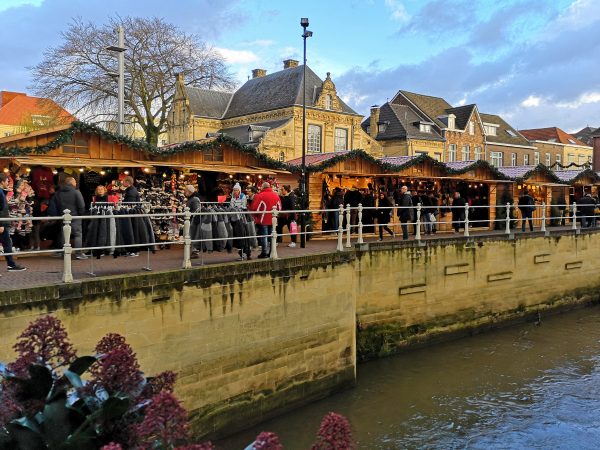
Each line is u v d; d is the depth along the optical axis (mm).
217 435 9734
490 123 55531
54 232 13367
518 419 11078
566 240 20828
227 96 46594
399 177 20984
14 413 3598
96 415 3619
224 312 9812
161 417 3279
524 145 57688
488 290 17938
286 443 9680
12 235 12750
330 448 3240
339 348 12109
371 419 10906
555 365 14406
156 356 8859
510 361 14734
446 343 16516
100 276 8656
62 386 3943
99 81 32438
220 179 16672
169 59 33781
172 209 14602
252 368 10312
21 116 52750
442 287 16531
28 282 8336
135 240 10898
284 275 10859
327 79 41125
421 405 11656
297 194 17469
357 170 19453
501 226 24547
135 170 14625
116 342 4230
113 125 33438
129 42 32875
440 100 55344
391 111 49781
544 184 25766
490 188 24281
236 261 10672
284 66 46125
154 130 33812
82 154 13883
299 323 11203
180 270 9141
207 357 9570
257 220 11672
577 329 18328
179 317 9141
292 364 11094
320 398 11719
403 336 15531
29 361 3928
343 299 12164
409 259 15617
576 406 11750
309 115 39906
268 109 41156
